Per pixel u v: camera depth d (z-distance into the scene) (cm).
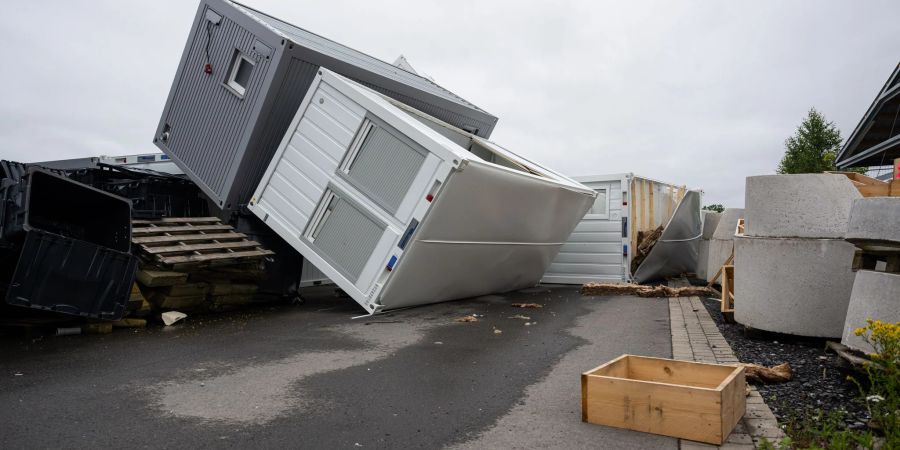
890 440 309
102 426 376
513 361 572
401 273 816
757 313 659
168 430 370
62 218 782
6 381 481
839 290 602
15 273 596
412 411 414
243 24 920
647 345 648
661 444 348
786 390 452
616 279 1382
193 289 831
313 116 877
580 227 1427
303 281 1328
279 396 446
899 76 1470
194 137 1015
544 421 394
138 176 988
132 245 778
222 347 625
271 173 917
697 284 1516
